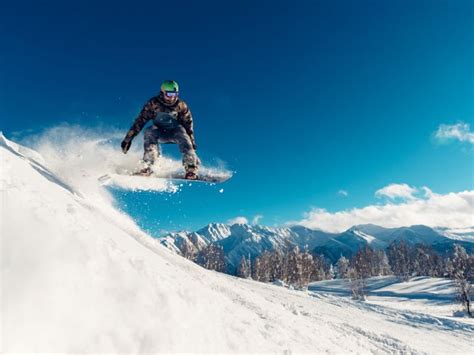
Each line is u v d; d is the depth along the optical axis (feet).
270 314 20.76
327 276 357.61
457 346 41.55
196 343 9.16
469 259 202.28
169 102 24.47
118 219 23.58
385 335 35.06
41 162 22.90
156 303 9.19
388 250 386.32
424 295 196.44
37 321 6.45
